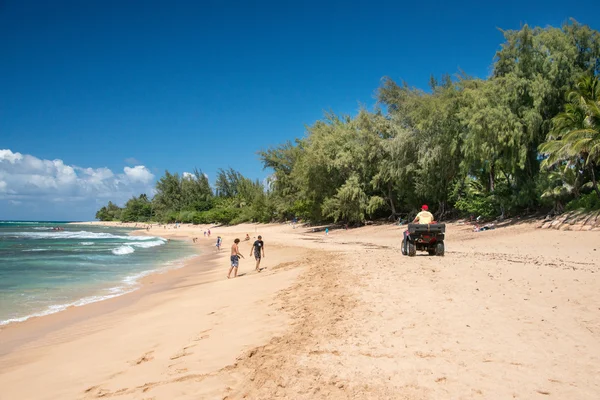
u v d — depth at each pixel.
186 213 135.38
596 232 24.52
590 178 31.00
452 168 39.72
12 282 18.48
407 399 4.64
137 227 143.12
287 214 85.56
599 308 8.16
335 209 52.09
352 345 6.52
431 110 38.62
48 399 5.64
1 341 9.29
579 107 27.92
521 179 34.12
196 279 19.42
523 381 5.03
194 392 5.30
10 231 94.06
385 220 52.59
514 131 30.08
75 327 10.43
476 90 33.91
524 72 32.25
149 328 9.48
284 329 7.84
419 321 7.58
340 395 4.82
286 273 16.86
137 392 5.52
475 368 5.45
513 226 31.72
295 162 65.56
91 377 6.38
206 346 7.35
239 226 98.38
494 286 10.41
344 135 52.94
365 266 15.09
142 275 21.28
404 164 44.22
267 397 4.90
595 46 31.00
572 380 5.04
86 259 30.27
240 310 10.30
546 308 8.24
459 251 21.30
